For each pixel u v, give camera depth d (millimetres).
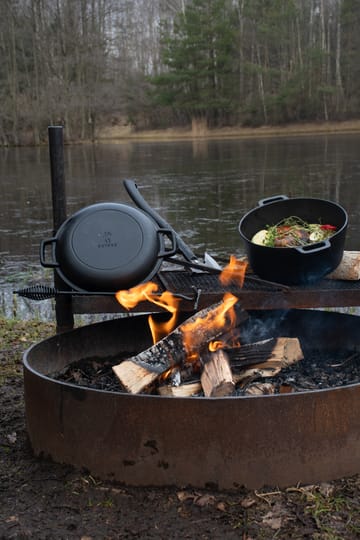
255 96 35469
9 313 4500
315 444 1911
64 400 2010
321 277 2521
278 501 1878
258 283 2584
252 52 36375
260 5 36656
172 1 41375
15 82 32250
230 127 35906
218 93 35094
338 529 1769
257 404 1871
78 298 2598
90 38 34188
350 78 34406
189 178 12758
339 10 34812
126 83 36969
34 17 33250
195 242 6980
